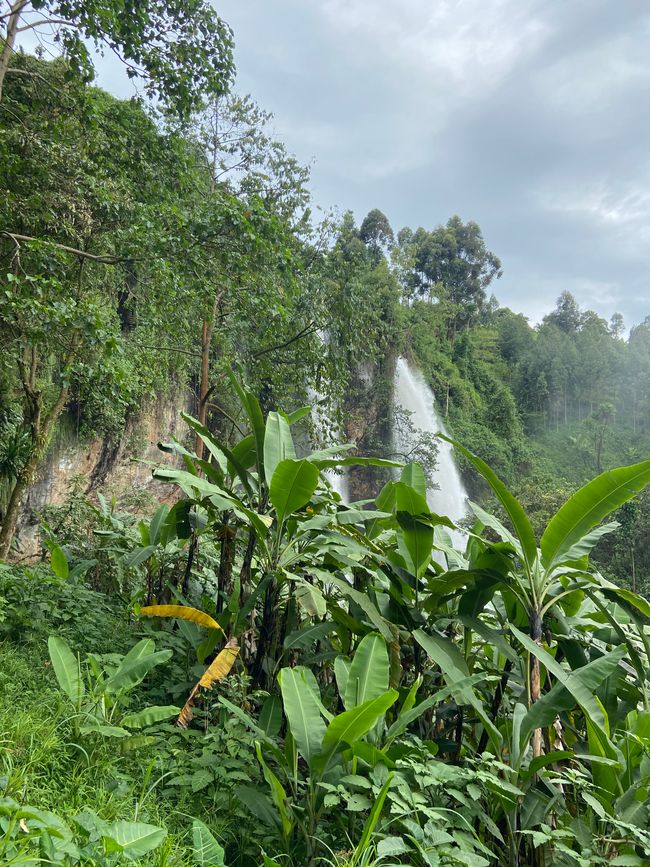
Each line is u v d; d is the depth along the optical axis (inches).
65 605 216.5
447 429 2472.9
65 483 815.7
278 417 197.0
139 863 89.8
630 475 142.0
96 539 331.6
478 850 124.6
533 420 3422.7
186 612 161.0
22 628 191.8
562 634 167.9
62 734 132.2
